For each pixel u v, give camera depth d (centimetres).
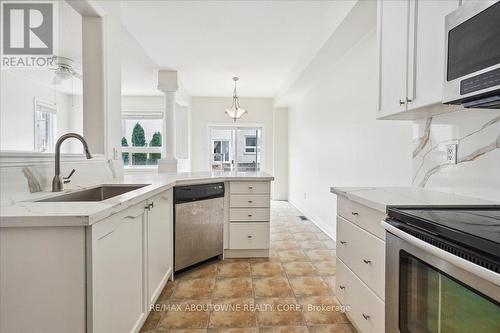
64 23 310
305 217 515
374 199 149
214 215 282
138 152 725
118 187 211
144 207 169
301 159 580
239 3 277
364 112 296
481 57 107
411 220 113
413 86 156
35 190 157
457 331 90
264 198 298
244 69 493
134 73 518
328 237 384
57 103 631
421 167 195
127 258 143
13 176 141
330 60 365
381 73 191
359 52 307
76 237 103
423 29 149
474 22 110
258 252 303
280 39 363
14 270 102
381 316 139
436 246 96
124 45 383
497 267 75
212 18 307
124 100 718
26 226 101
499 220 105
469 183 155
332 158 394
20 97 515
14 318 103
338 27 266
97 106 235
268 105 729
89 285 105
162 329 178
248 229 298
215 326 182
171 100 517
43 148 581
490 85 103
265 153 733
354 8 230
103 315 115
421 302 108
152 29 334
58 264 103
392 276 126
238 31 340
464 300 87
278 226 447
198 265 278
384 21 187
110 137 247
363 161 299
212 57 433
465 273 86
